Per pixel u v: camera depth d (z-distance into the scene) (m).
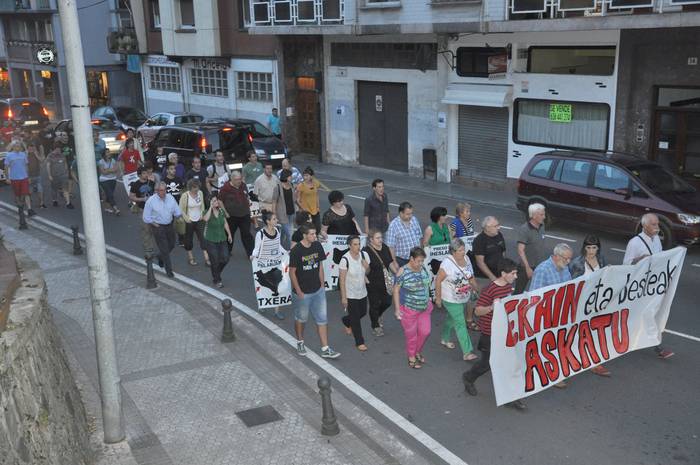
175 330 10.50
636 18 15.72
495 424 7.64
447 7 19.95
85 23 41.12
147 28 37.94
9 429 5.03
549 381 8.12
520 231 9.92
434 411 7.97
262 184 13.59
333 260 11.90
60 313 11.31
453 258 8.89
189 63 35.34
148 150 22.88
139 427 7.64
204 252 13.96
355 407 8.11
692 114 16.72
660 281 9.01
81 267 14.07
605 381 8.55
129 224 17.91
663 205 13.68
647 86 17.23
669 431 7.37
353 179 23.83
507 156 20.91
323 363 9.34
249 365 9.25
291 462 6.93
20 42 47.47
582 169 15.23
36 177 19.58
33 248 15.66
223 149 21.16
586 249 8.93
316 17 24.34
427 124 23.08
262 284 10.89
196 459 7.00
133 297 12.09
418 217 17.83
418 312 8.87
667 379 8.57
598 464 6.81
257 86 30.91
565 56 19.02
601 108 18.34
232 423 7.71
